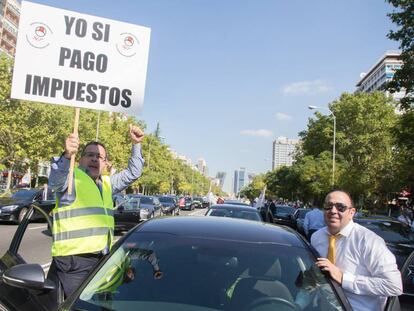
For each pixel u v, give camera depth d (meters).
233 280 3.48
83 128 48.00
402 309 8.23
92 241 4.66
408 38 19.89
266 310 3.25
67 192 4.63
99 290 3.36
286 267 3.66
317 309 3.34
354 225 4.39
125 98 6.02
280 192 101.31
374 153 57.47
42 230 18.34
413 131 21.56
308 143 68.31
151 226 4.20
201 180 187.12
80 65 5.88
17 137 39.91
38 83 5.74
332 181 47.78
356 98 61.34
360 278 4.03
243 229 4.20
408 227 11.80
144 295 3.31
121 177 5.57
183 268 3.57
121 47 6.03
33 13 5.76
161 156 100.31
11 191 23.09
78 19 5.89
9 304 4.00
